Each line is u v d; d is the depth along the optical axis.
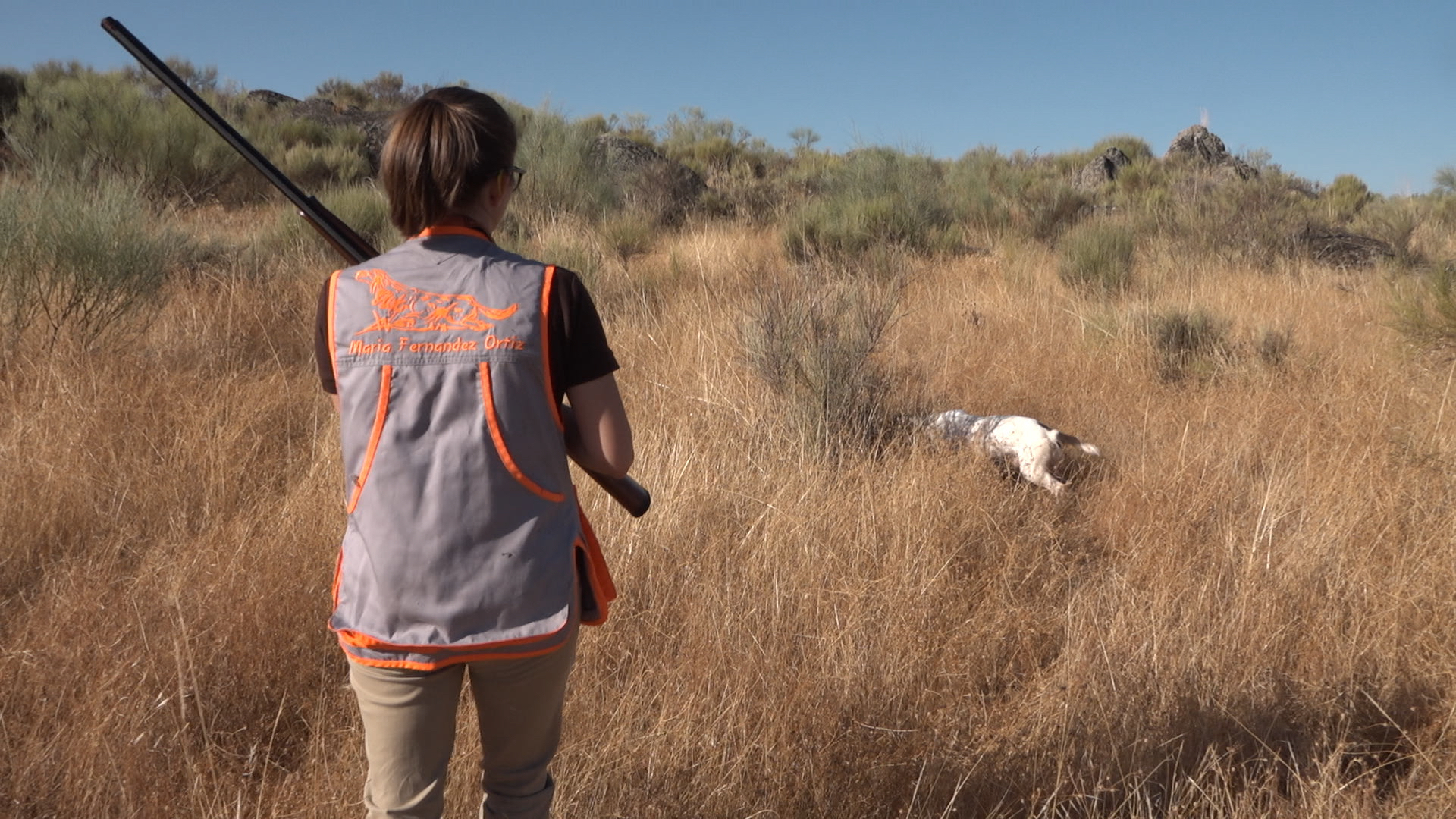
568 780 2.42
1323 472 4.34
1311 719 2.76
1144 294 8.82
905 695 2.87
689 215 14.90
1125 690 2.81
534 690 1.64
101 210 6.06
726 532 3.72
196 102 1.80
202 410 4.75
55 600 3.14
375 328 1.55
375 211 10.09
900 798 2.51
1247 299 8.79
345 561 1.61
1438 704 2.83
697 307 7.24
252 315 6.78
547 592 1.57
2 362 5.23
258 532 3.69
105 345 5.63
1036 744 2.66
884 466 4.49
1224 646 3.04
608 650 3.01
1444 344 5.48
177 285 7.28
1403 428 4.59
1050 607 3.48
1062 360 6.64
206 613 3.03
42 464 3.93
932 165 15.23
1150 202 13.98
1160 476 4.43
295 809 2.38
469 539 1.53
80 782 2.36
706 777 2.50
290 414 4.96
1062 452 4.63
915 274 9.49
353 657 1.59
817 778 2.50
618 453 1.66
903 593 3.34
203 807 2.32
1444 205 14.16
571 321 1.58
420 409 1.52
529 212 12.34
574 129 14.72
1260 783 2.53
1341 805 2.40
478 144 1.59
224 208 13.04
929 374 5.95
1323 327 7.54
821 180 17.55
